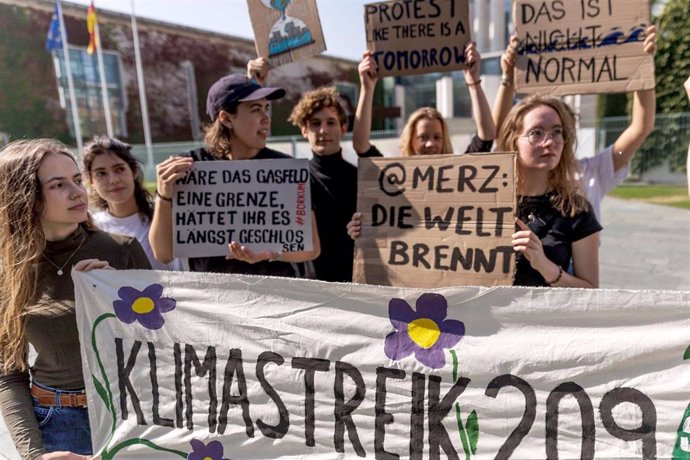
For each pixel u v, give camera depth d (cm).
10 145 202
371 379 194
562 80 298
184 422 215
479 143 325
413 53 320
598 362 172
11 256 195
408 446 189
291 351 203
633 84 286
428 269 216
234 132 275
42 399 213
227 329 210
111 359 217
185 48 2831
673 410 164
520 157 238
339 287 198
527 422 177
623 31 286
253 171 249
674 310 166
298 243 248
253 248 251
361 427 195
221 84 272
